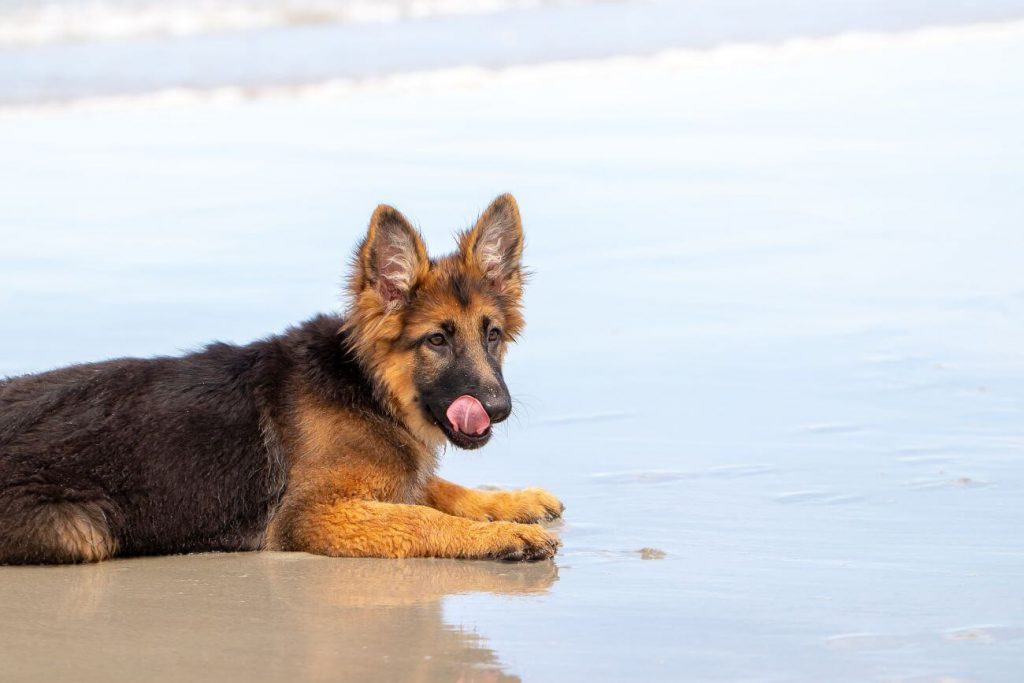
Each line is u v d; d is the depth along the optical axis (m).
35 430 8.98
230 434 9.24
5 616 7.77
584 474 10.38
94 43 30.61
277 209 18.84
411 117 24.75
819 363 13.02
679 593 7.98
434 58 30.23
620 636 7.32
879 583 7.97
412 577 8.54
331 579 8.52
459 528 8.95
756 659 6.94
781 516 9.27
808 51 30.78
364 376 9.46
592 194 19.56
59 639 7.41
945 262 16.31
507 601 7.98
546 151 22.09
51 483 8.75
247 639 7.41
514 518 9.57
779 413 11.65
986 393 12.00
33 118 24.47
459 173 20.55
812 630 7.31
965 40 31.11
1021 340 13.53
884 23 33.81
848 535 8.87
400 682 6.75
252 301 15.10
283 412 9.38
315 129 23.70
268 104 25.89
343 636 7.43
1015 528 8.91
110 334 13.94
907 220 18.14
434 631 7.49
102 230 17.91
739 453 10.71
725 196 19.52
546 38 32.66
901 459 10.41
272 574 8.63
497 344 9.73
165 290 15.52
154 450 9.05
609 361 13.30
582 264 16.53
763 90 26.75
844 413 11.60
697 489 9.94
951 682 6.56
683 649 7.12
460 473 10.51
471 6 36.59
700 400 12.12
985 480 9.88
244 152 22.05
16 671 6.94
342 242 17.38
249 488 9.23
